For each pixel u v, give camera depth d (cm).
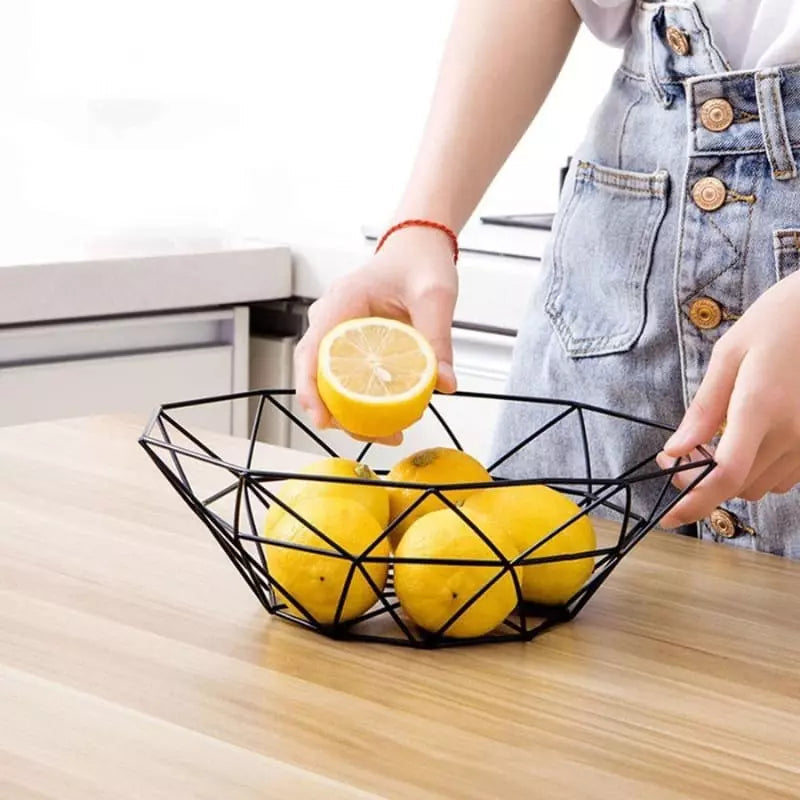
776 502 98
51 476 98
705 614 76
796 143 95
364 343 75
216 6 217
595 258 106
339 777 54
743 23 98
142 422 115
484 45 100
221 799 52
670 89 100
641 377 103
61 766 54
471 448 162
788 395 70
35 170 199
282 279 179
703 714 62
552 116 194
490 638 70
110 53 221
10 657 65
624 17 105
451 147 98
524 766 56
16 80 218
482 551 67
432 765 55
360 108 207
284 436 182
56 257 162
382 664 66
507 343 156
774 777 56
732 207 97
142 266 164
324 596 67
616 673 66
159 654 66
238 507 67
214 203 201
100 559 80
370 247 175
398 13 202
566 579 71
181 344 174
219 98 219
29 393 159
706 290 99
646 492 104
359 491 71
